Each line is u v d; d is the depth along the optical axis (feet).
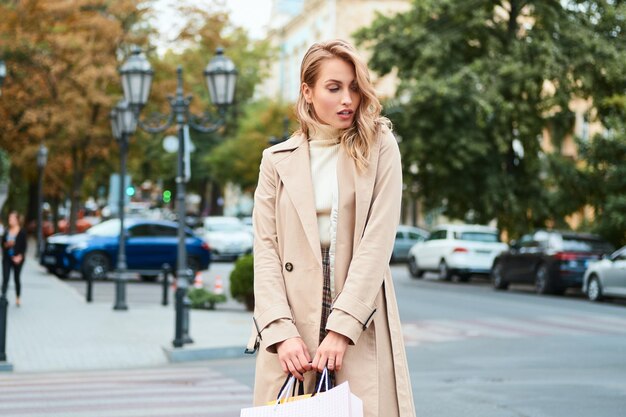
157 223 89.92
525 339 47.09
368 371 9.65
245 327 50.29
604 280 71.92
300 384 9.79
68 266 87.30
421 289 87.61
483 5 103.30
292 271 9.91
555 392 29.22
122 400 28.14
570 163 101.14
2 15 119.85
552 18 100.63
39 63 120.26
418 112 103.09
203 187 231.91
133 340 45.24
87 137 124.36
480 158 107.04
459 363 37.63
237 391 30.27
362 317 9.36
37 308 60.18
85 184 199.52
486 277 110.93
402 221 178.29
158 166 194.39
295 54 225.76
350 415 8.55
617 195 96.22
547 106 100.53
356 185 9.86
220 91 52.95
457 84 99.19
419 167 107.96
